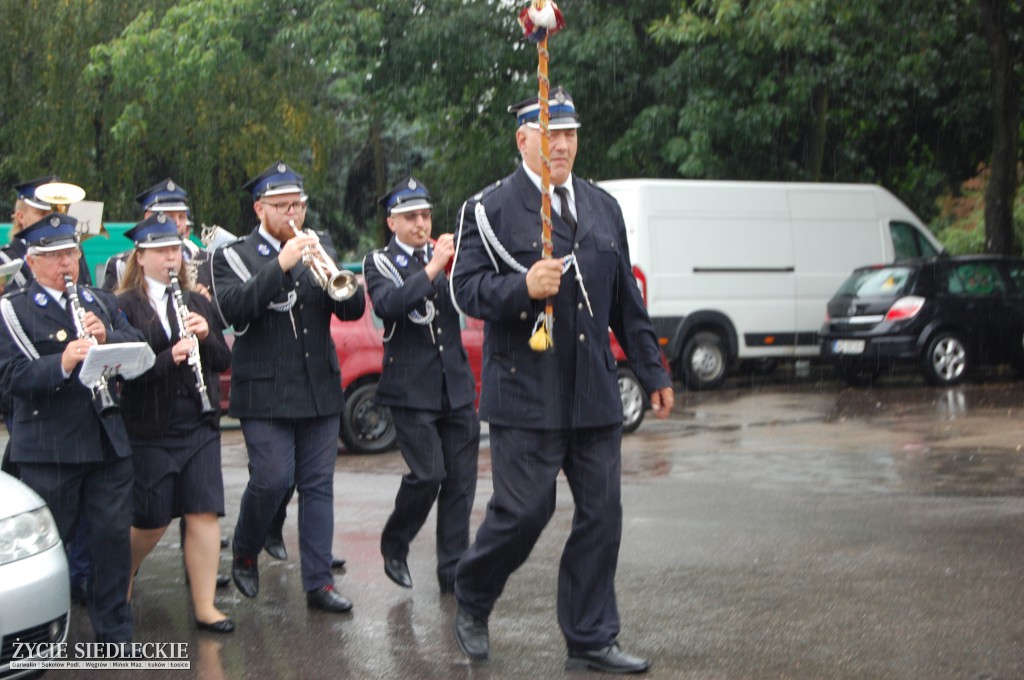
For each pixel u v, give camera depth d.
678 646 5.42
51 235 5.34
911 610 5.91
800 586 6.40
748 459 10.78
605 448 5.03
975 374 18.00
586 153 20.05
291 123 24.02
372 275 6.60
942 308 16.30
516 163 20.67
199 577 5.91
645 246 16.94
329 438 6.34
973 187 31.56
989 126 21.55
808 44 17.77
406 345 6.45
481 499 9.18
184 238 7.46
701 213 17.28
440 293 6.53
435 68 19.83
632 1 19.41
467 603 5.25
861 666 5.10
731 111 18.97
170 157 24.20
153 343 5.90
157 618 6.18
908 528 7.75
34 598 4.84
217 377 6.40
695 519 8.19
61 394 5.34
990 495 8.81
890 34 19.25
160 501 5.84
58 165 23.28
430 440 6.41
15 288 6.14
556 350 4.94
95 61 21.44
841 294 17.02
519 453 4.96
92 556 5.48
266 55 20.72
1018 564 6.80
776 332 17.67
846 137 22.48
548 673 5.09
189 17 19.89
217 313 6.29
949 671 5.02
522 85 19.64
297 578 6.97
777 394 16.34
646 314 5.20
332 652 5.50
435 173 22.78
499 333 5.02
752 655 5.27
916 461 10.38
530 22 4.64
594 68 19.34
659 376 5.14
